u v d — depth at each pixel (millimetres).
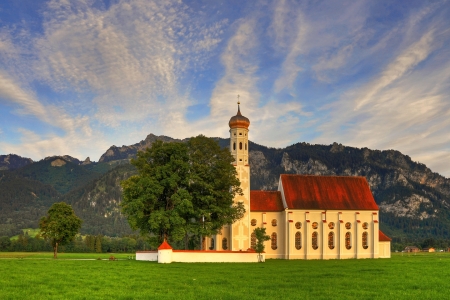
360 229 128000
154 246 99062
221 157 104062
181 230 90688
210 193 98438
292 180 129750
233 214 103938
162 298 41844
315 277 61531
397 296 44625
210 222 97875
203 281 55031
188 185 96000
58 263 84125
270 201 126812
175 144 98688
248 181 120250
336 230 126000
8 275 58969
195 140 103125
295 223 123625
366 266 84938
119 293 44750
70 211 126688
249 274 64562
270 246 123500
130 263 85938
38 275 59906
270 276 61969
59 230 123688
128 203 95188
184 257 91062
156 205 96938
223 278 58719
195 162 99688
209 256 93125
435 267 81875
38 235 124188
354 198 131000
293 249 122062
